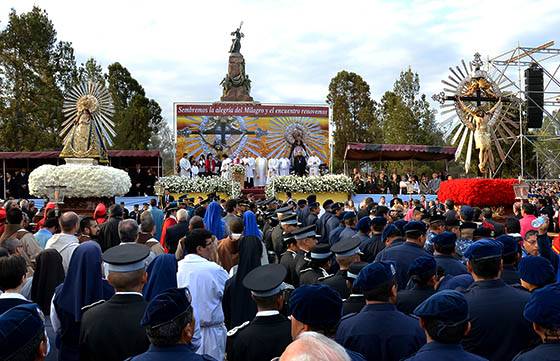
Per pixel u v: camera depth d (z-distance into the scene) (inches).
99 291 212.8
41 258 252.7
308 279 237.6
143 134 2018.9
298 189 976.9
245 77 1455.5
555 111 1501.0
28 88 1605.6
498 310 163.8
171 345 128.8
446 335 126.0
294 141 1390.3
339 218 458.9
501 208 606.2
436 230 310.7
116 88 2202.3
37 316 113.5
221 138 1369.3
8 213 300.4
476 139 744.3
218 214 375.2
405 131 1926.7
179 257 261.0
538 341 160.4
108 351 163.9
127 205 970.7
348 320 161.8
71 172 689.0
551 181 1095.0
